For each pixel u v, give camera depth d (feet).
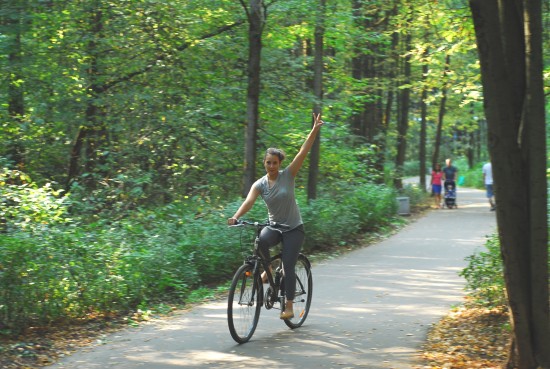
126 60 52.31
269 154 24.29
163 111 51.93
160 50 52.80
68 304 26.32
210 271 35.40
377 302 30.42
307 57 60.39
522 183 18.13
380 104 94.38
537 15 17.71
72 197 41.96
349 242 52.44
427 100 46.65
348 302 30.48
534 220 17.94
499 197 18.16
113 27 50.67
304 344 23.22
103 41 49.49
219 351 22.39
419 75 78.38
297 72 58.85
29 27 44.65
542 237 17.95
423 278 36.83
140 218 39.96
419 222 70.18
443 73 44.65
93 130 52.11
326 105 57.47
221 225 38.52
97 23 50.88
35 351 22.22
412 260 43.78
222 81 55.83
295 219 24.79
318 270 39.78
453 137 213.05
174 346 23.08
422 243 52.65
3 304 24.11
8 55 46.14
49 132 50.29
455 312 27.96
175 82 53.67
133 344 23.41
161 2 49.08
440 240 54.44
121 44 51.03
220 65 56.08
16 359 21.25
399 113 102.83
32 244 25.14
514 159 18.03
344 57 75.15
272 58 55.93
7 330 24.18
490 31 17.69
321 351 22.29
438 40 44.42
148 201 48.57
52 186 50.47
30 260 24.95
